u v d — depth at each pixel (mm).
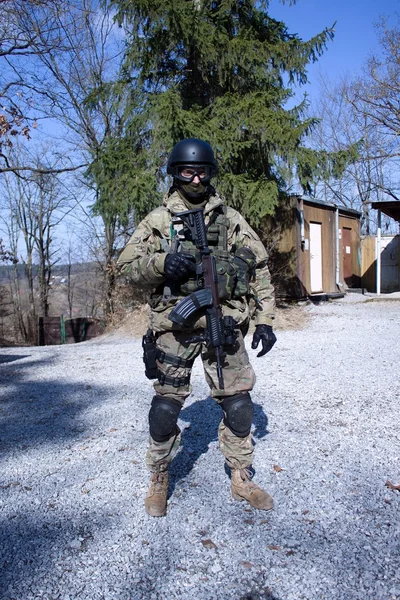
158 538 2664
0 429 4695
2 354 9695
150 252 2900
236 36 11328
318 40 11266
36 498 3191
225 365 2881
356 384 5699
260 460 3607
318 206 15250
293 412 4723
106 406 5297
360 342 8562
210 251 2770
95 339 12156
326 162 11586
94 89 12086
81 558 2510
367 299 14945
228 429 2980
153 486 2949
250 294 3150
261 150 11531
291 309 12930
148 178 10680
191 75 11930
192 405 5027
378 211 16562
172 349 2852
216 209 2945
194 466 3549
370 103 25125
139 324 12336
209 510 2934
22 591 2273
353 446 3848
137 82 11688
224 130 10844
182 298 2807
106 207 11398
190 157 2750
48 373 7395
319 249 15359
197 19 10625
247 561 2443
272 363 7023
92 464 3703
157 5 10367
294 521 2793
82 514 2959
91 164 11617
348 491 3123
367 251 19641
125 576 2363
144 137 11578
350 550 2506
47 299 30812
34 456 3932
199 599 2199
